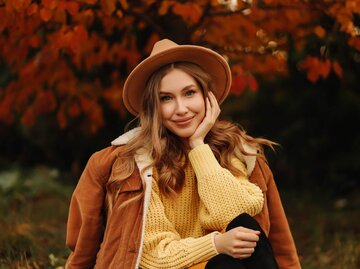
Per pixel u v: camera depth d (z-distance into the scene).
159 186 2.74
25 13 3.65
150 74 2.85
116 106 5.63
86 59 4.57
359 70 5.42
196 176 2.77
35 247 3.89
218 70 2.96
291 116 7.44
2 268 3.52
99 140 7.32
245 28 4.53
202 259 2.54
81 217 2.82
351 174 7.38
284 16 4.32
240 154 2.90
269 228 2.93
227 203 2.65
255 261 2.51
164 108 2.78
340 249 4.61
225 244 2.49
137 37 4.95
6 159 8.19
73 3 3.36
